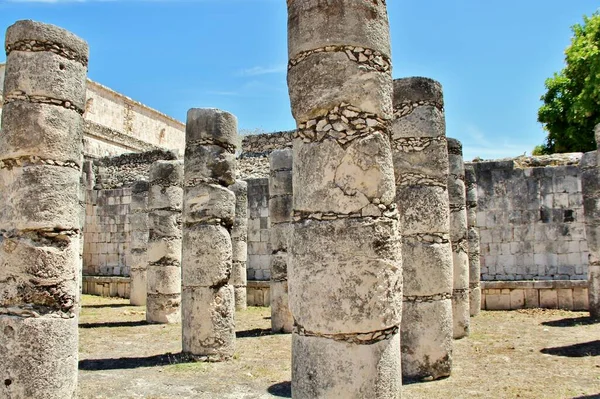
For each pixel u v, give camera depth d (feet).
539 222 57.16
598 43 71.92
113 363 30.58
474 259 49.90
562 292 53.06
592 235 46.01
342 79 16.84
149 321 46.37
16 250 21.76
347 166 16.48
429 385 24.68
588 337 37.14
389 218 16.78
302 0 17.58
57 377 21.34
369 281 15.89
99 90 94.68
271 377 27.37
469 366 28.81
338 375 15.38
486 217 58.95
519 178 58.13
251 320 49.11
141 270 60.85
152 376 27.58
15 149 22.24
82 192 51.78
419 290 25.89
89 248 77.46
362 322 15.64
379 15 17.72
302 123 17.31
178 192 47.75
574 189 56.24
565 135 78.84
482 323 44.83
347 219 16.19
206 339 30.99
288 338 39.29
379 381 15.62
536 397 22.86
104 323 46.03
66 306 22.18
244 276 57.06
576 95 77.15
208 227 31.58
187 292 31.68
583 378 26.17
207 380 26.78
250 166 76.13
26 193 21.99
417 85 27.22
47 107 22.66
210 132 32.63
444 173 27.09
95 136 87.86
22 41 22.85
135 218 61.72
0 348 21.18
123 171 79.46
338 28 17.04
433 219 26.30
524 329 41.32
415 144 26.84
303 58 17.35
